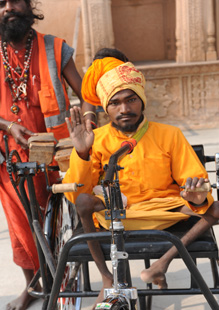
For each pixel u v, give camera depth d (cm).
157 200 395
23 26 462
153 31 1488
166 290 345
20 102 480
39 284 533
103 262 365
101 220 383
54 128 483
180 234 377
